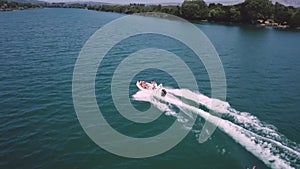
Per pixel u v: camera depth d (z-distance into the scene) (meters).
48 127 31.17
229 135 29.86
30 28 106.44
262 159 26.19
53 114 34.00
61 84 43.53
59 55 61.56
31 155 26.56
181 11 161.25
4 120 32.25
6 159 25.88
